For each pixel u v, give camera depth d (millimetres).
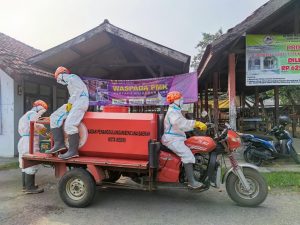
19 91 11195
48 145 5984
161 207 5496
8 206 5574
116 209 5410
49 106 13547
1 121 11133
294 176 7398
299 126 21719
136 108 14891
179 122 5316
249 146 9023
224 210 5309
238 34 9281
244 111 21984
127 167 5270
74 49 10625
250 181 5430
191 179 5289
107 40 10914
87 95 5840
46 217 5031
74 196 5539
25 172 6316
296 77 10031
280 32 11414
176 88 10656
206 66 11812
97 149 5625
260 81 10109
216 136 5535
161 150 5531
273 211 5246
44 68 11344
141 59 11242
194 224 4711
